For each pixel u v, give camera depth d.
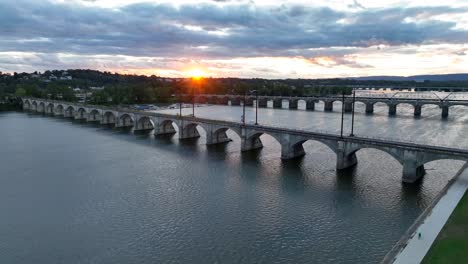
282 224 58.16
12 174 87.19
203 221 59.62
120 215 62.31
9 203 68.25
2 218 61.47
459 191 60.78
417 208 63.44
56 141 129.75
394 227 56.56
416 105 198.75
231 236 54.50
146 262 47.97
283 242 52.62
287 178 81.19
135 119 155.50
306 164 92.62
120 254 49.88
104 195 72.06
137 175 85.38
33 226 58.41
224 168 90.38
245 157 101.69
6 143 125.81
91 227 57.91
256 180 80.19
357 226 57.09
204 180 80.81
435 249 42.06
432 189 72.06
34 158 103.31
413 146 74.19
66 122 183.38
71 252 50.53
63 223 59.47
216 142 122.75
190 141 128.00
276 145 117.31
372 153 101.25
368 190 72.50
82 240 53.81
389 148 77.88
